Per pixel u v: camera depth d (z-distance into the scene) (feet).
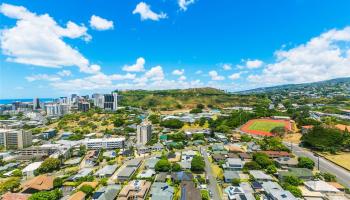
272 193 396.16
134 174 542.98
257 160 574.56
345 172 532.73
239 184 456.45
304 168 528.22
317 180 471.21
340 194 412.16
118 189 440.45
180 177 490.08
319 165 583.58
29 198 391.04
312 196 400.26
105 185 478.59
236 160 583.17
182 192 412.77
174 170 547.49
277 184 442.50
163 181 485.97
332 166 577.02
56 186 469.57
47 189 449.89
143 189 437.58
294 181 454.40
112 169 565.53
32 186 443.32
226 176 489.26
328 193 415.44
